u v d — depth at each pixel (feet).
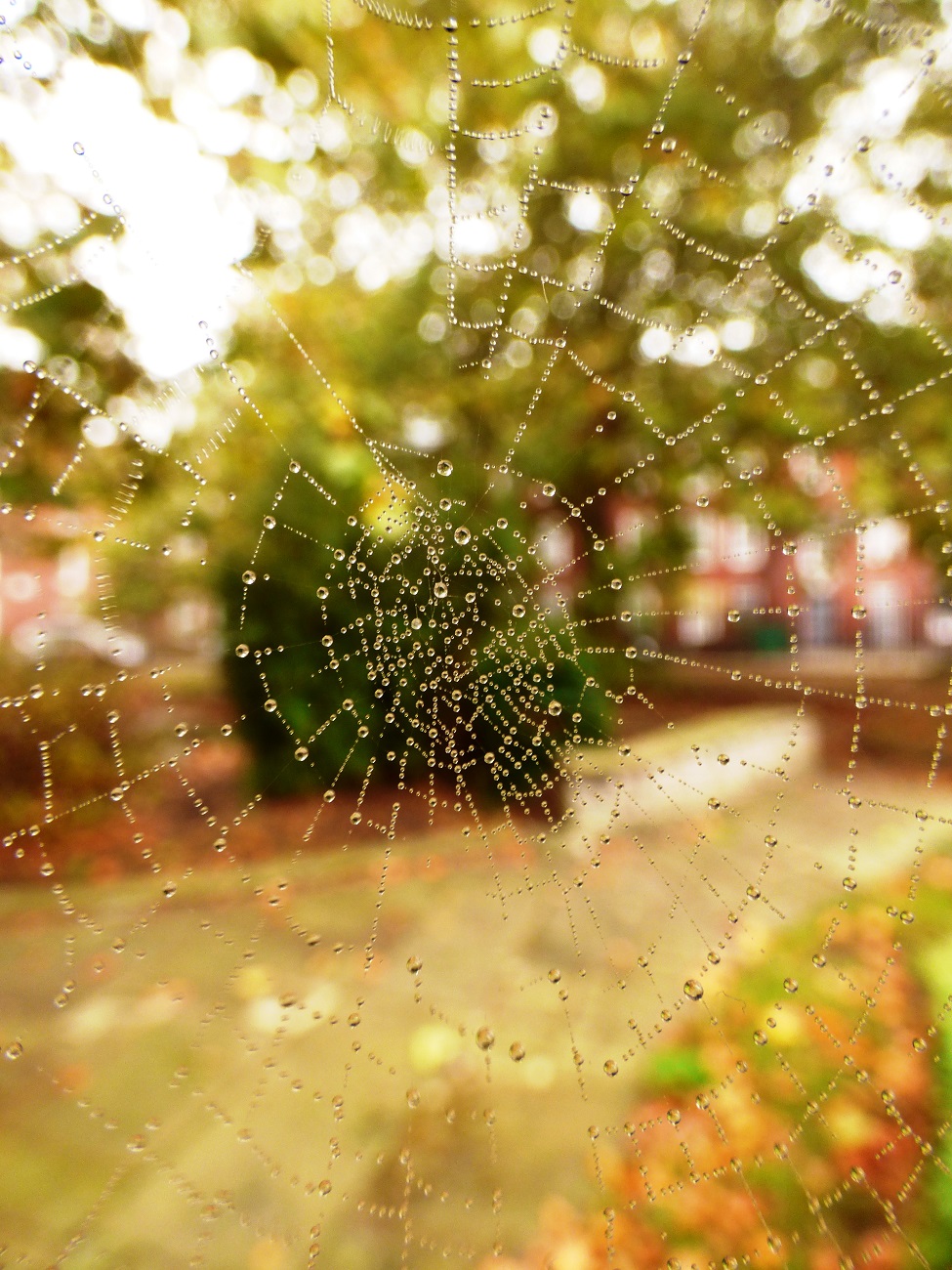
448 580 8.46
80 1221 4.84
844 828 11.23
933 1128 5.05
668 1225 4.72
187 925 8.74
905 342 13.57
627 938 7.98
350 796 12.40
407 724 8.73
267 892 9.48
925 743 16.83
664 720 16.05
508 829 10.82
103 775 12.26
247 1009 7.12
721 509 17.15
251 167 9.11
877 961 7.14
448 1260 4.59
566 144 11.21
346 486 10.85
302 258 11.14
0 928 8.70
